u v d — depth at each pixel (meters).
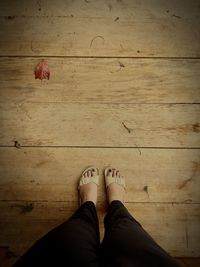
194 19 1.08
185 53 1.07
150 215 1.04
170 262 0.66
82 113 1.06
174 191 1.04
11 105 1.06
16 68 1.06
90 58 1.07
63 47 1.07
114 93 1.06
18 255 1.01
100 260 0.70
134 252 0.67
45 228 1.03
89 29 1.08
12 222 1.03
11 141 1.05
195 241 1.03
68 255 0.68
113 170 1.04
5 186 1.04
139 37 1.07
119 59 1.07
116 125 1.06
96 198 1.01
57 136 1.06
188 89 1.07
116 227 0.79
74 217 0.86
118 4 1.08
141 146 1.06
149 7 1.08
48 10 1.08
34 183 1.04
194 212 1.04
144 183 1.05
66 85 1.06
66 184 1.04
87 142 1.05
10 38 1.07
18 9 1.08
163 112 1.06
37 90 1.06
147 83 1.07
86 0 1.08
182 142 1.06
